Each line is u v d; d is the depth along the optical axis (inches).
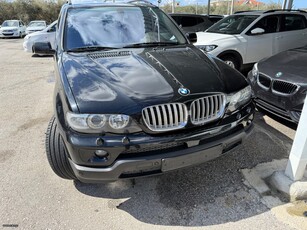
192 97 80.3
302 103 121.6
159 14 141.0
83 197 95.3
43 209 90.0
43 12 1258.0
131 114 75.7
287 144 125.0
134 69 93.5
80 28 122.5
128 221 84.9
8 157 120.3
